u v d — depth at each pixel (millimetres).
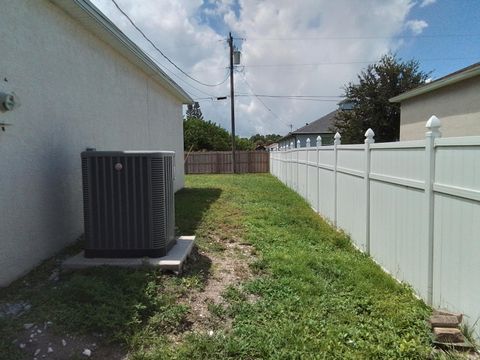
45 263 4125
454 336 2824
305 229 6777
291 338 2842
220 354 2664
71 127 4938
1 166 3480
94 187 4020
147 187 4023
